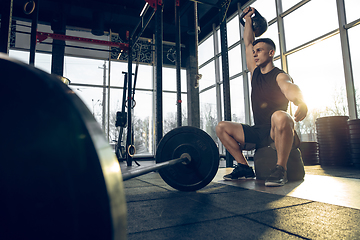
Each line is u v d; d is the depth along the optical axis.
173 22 8.11
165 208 1.10
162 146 1.56
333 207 1.07
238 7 7.29
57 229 0.29
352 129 3.66
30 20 7.28
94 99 8.07
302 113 1.57
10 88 0.31
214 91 8.67
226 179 2.11
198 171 1.51
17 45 7.21
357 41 4.52
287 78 1.88
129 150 3.86
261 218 0.92
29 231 0.30
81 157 0.29
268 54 2.04
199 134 1.52
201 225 0.84
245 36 2.37
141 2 7.54
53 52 6.93
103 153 0.30
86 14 7.53
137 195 1.42
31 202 0.30
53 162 0.30
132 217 0.95
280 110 1.91
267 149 2.04
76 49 7.90
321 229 0.78
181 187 1.52
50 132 0.30
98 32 7.38
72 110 0.29
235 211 1.03
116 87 8.29
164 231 0.78
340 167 3.57
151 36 8.82
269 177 1.72
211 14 8.20
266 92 2.02
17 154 0.30
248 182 1.92
